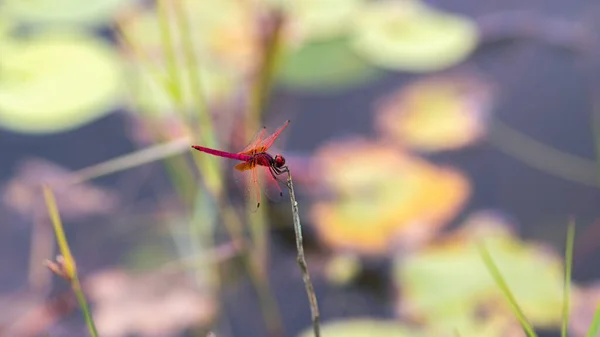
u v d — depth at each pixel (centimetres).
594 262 120
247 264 119
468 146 134
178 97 115
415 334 114
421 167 129
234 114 130
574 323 115
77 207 125
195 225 122
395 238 122
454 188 125
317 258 121
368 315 117
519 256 119
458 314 116
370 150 133
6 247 121
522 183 126
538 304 116
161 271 120
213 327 116
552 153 132
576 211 123
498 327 114
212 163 115
